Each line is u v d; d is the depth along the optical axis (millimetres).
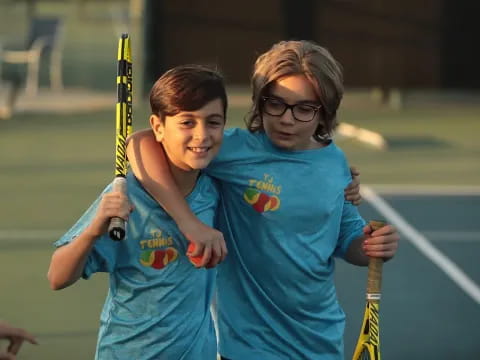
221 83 10219
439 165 38438
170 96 10008
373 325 11094
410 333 19344
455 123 49719
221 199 11523
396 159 39625
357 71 51812
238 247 11484
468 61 52000
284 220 11266
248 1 49625
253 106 11320
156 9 49031
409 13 51469
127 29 78812
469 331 19547
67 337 18688
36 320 19719
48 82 61125
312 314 11523
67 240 10156
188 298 10633
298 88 10844
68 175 35281
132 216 10406
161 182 10305
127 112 10445
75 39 83438
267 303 11453
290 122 10945
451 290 22266
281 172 11297
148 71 49438
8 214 29156
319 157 11422
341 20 51000
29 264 23875
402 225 28484
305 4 50375
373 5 51250
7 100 50625
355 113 52312
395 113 52656
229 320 11578
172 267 10500
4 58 58938
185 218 10180
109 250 10281
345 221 11914
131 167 10500
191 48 49375
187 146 10148
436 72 52094
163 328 10562
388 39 51500
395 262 24359
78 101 54625
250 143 11336
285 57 10820
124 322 10586
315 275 11422
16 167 36594
